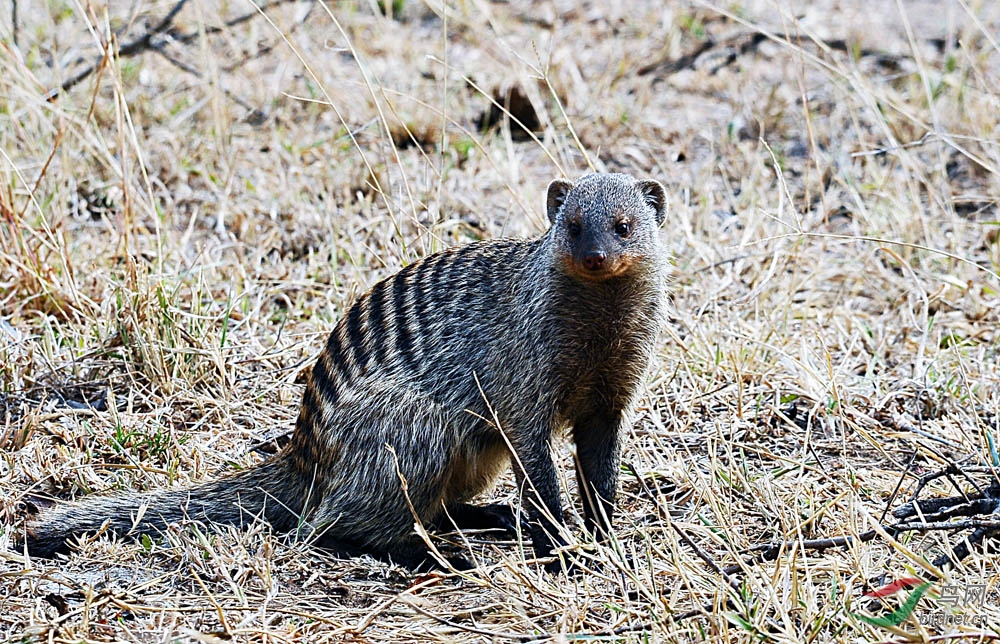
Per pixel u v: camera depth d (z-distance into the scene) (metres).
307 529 8.01
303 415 8.30
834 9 19.58
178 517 7.93
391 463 7.90
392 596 7.21
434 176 13.38
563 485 8.31
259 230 12.57
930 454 7.85
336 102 15.41
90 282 11.20
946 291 11.54
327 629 6.70
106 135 14.28
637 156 14.66
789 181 14.13
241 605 6.93
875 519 7.05
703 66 17.33
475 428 8.06
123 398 9.68
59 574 7.26
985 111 14.47
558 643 6.41
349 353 8.10
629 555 7.62
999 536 7.23
